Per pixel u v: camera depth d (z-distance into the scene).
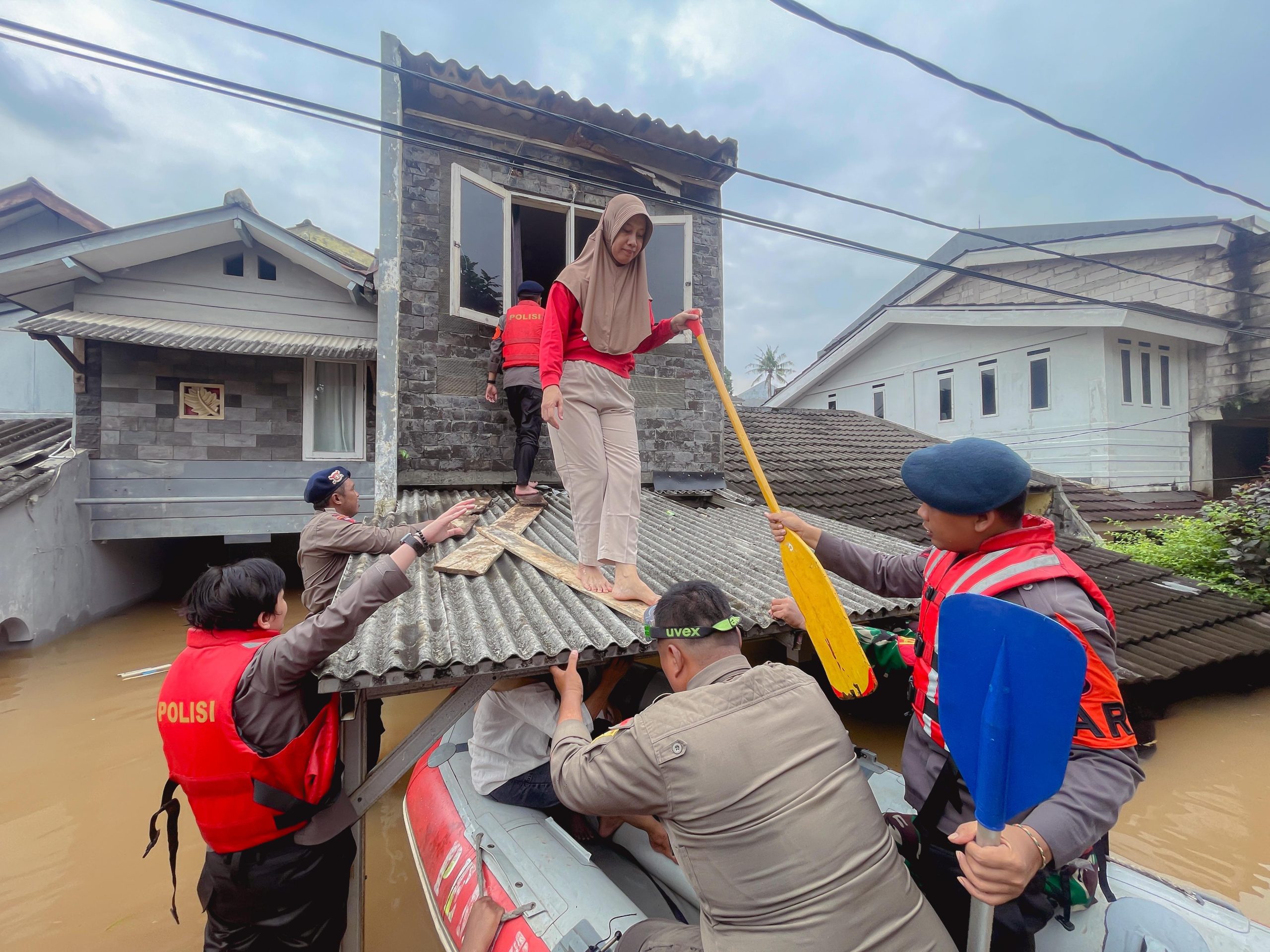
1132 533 9.23
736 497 6.11
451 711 2.33
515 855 2.43
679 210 6.20
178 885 3.27
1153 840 3.60
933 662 1.61
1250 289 11.38
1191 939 1.67
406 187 5.16
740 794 1.39
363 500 9.00
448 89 5.12
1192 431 12.21
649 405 6.03
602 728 3.42
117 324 7.66
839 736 1.51
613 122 5.61
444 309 5.24
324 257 8.55
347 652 2.25
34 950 2.83
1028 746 1.13
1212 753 4.56
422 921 3.10
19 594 6.43
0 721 5.04
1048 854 1.16
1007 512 1.47
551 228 6.41
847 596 3.52
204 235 8.20
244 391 8.52
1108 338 11.21
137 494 7.97
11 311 10.18
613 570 3.58
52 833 3.68
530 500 4.75
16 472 6.82
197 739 1.87
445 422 5.23
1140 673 4.64
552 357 2.71
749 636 2.99
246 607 2.02
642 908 2.54
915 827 1.70
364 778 2.25
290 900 2.03
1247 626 5.73
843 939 1.32
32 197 11.24
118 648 6.83
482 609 2.85
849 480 8.34
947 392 13.73
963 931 1.53
